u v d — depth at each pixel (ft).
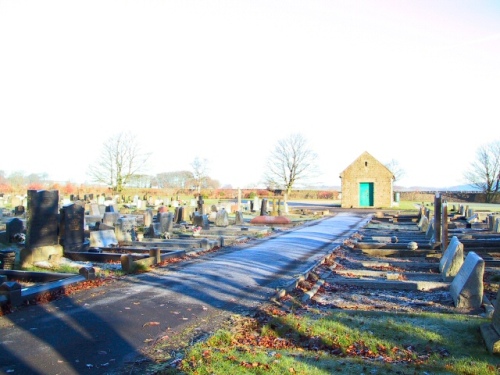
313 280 36.42
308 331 22.30
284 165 243.40
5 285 26.48
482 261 27.61
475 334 21.29
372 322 23.31
